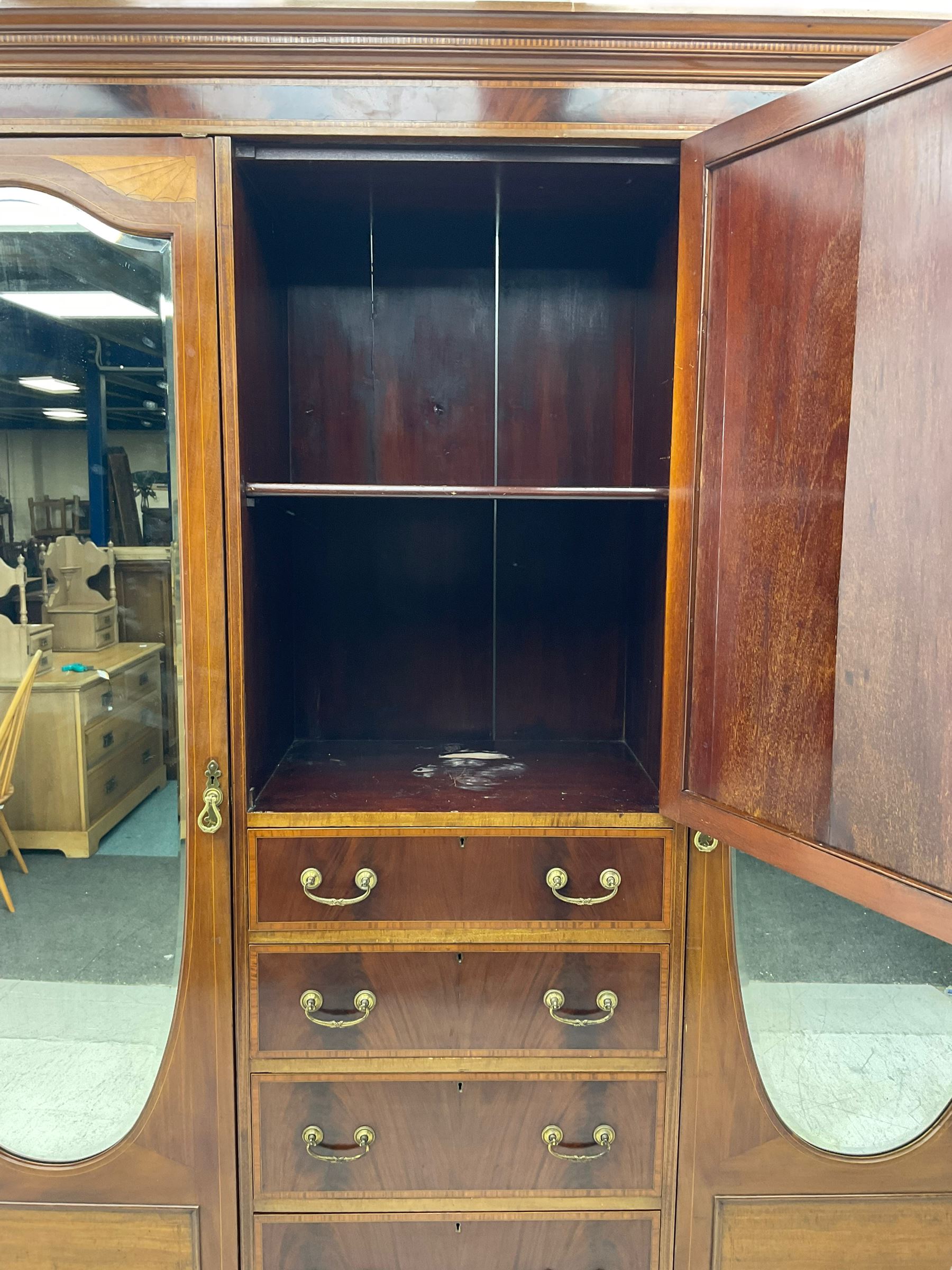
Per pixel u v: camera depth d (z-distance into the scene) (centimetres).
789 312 95
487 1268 121
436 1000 117
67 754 114
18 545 112
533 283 142
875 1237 123
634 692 142
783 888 118
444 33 101
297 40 101
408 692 149
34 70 104
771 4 119
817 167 91
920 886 86
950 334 81
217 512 109
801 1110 121
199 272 106
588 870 116
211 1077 117
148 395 109
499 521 146
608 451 145
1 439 111
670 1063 118
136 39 101
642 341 136
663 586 121
